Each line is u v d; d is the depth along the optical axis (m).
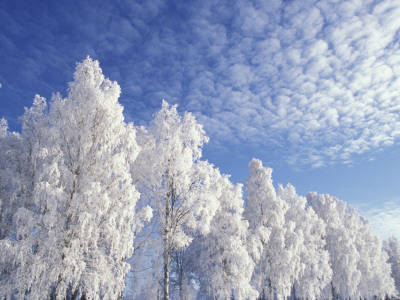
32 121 18.45
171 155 19.80
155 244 18.94
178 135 20.50
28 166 18.03
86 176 15.13
